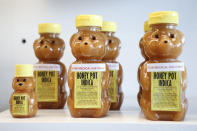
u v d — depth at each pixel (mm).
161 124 483
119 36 801
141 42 621
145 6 790
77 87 538
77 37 543
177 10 781
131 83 809
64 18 800
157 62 514
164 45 503
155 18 514
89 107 536
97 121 503
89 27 542
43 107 648
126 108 665
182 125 480
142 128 485
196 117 543
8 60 793
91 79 536
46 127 495
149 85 517
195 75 784
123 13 794
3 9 792
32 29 796
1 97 785
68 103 550
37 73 646
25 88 547
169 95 508
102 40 543
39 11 796
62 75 657
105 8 794
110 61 638
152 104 513
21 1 793
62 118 535
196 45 782
